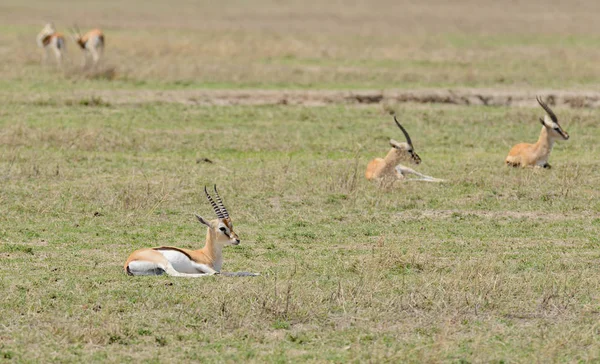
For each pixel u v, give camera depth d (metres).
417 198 52.78
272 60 111.81
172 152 65.00
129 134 68.50
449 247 42.62
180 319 31.64
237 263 39.47
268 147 67.12
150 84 90.62
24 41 126.75
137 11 191.12
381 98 87.06
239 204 50.47
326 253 41.44
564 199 52.59
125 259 39.72
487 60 115.38
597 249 42.62
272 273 37.41
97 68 94.44
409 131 74.00
